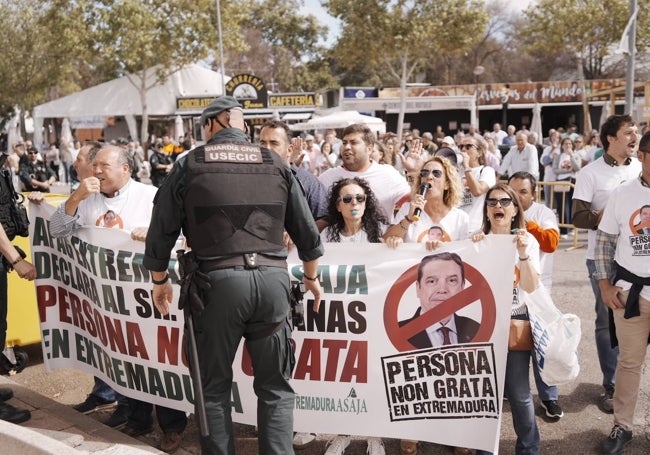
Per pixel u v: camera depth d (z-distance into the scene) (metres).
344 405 3.66
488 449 3.44
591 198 4.48
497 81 55.78
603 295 3.85
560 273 8.53
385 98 30.73
